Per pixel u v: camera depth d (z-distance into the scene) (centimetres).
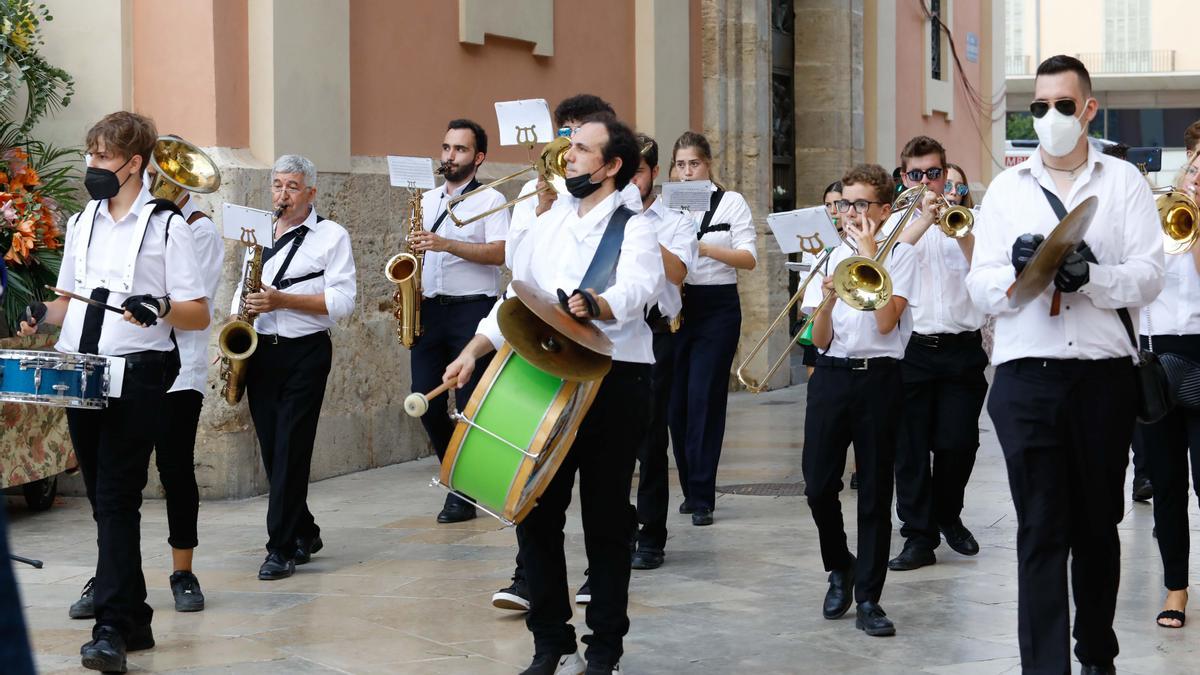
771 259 1380
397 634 540
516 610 571
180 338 546
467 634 540
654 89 1247
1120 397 435
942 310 650
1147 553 679
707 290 756
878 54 1616
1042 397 432
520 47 1094
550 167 561
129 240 506
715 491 834
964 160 1995
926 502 654
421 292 756
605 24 1207
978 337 659
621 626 455
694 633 540
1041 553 434
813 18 1548
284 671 491
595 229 453
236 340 630
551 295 439
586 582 593
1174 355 539
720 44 1344
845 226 541
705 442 757
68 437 797
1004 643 525
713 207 764
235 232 616
